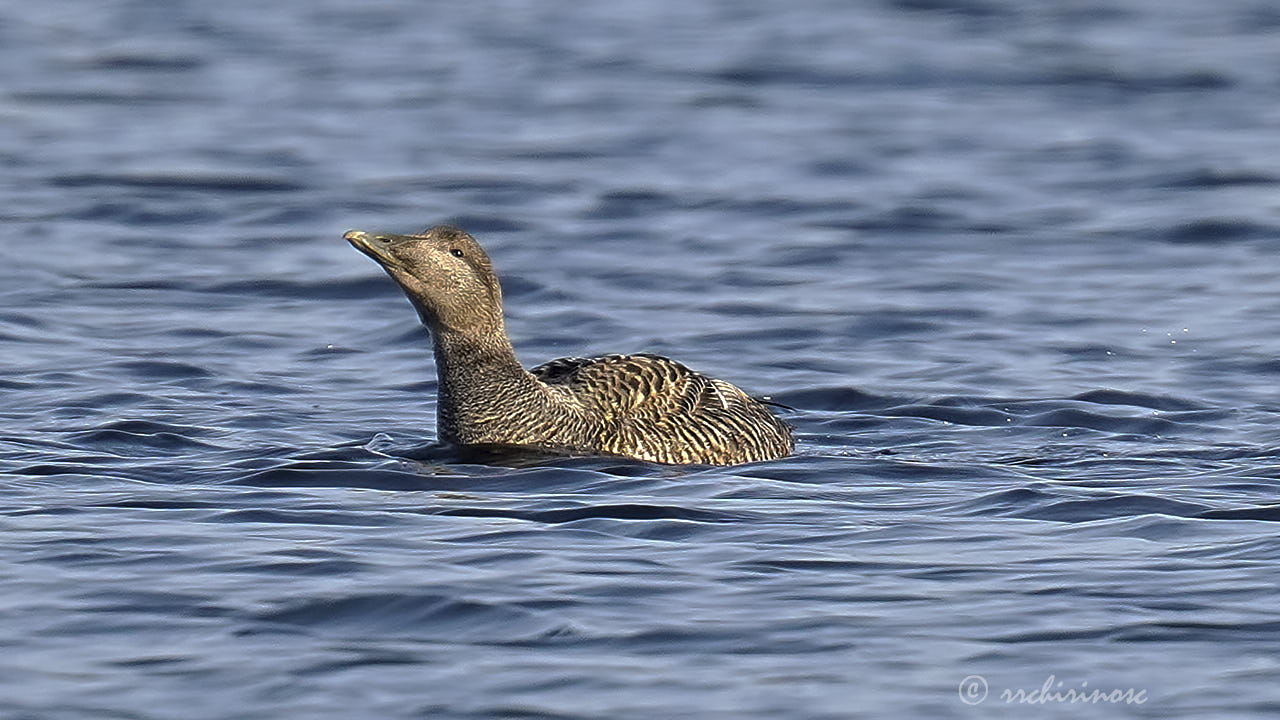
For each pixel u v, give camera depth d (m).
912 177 32.56
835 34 49.09
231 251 26.72
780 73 43.66
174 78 42.19
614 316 23.09
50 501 13.95
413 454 15.91
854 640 10.90
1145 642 10.83
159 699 10.10
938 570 12.22
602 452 15.75
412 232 28.22
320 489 14.51
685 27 50.72
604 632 11.02
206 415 17.77
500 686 10.26
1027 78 42.94
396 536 12.99
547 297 24.09
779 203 30.23
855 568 12.28
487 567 12.23
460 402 16.16
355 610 11.38
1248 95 40.66
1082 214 29.52
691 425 15.80
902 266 25.95
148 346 21.11
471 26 50.91
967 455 16.27
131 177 31.69
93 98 39.50
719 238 27.80
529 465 15.38
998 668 10.48
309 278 24.86
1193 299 23.89
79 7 52.94
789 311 23.28
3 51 44.97
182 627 11.12
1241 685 10.19
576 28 50.69
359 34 49.22
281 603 11.49
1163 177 32.22
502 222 28.78
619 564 12.33
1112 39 48.00
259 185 31.39
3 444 16.09
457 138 36.00
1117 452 16.33
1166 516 13.59
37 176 31.66
